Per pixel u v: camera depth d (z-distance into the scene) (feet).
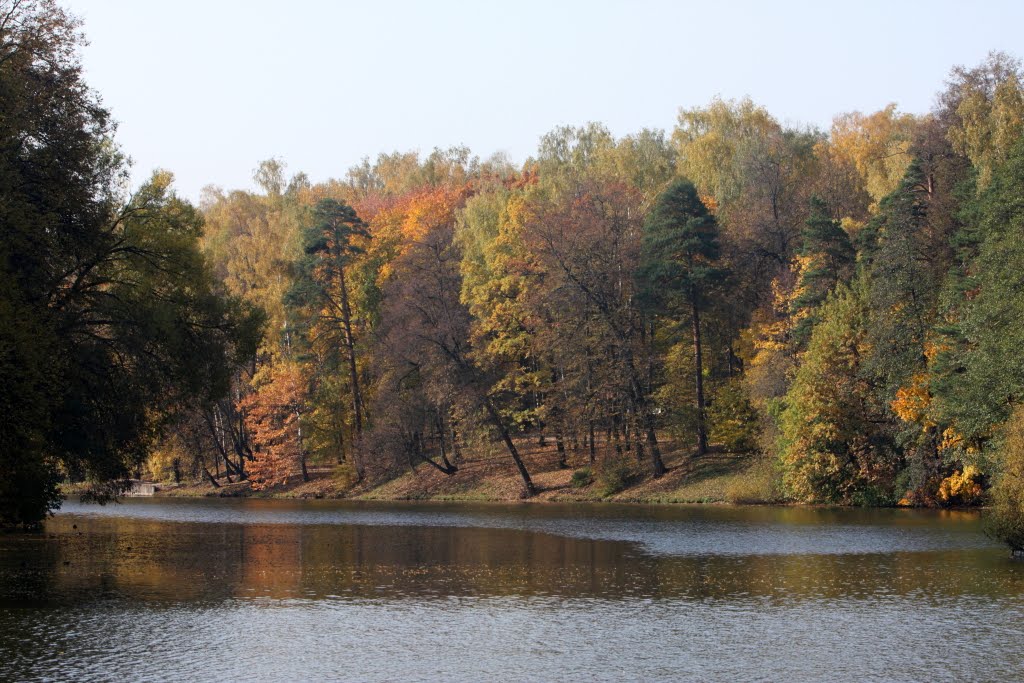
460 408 252.21
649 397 233.96
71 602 94.27
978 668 68.64
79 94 129.90
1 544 143.74
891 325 186.70
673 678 66.64
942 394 173.06
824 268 215.51
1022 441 120.88
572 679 66.54
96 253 131.13
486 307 249.96
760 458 226.17
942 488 187.21
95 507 241.14
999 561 117.91
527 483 249.96
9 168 117.29
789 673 67.62
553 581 106.93
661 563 119.75
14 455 111.55
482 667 69.67
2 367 103.04
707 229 230.48
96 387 135.64
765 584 103.04
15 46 120.16
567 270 229.66
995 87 206.39
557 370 257.14
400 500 261.44
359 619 86.43
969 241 177.06
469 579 108.99
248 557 129.29
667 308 233.14
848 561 119.03
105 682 65.57
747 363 245.86
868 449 200.34
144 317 134.10
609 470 236.84
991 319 151.64
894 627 81.41
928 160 214.48
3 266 110.22
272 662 71.05
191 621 85.35
